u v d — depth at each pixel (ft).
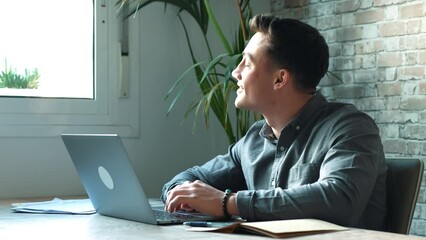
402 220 6.01
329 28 10.94
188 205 5.65
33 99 9.92
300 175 5.99
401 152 9.89
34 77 10.08
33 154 9.90
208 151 11.46
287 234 4.43
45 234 4.81
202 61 11.38
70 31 10.37
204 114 10.32
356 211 5.36
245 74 6.47
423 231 9.62
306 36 6.33
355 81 10.54
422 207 9.64
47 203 7.11
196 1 10.91
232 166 7.20
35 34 10.11
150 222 5.32
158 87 11.00
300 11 11.46
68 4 10.36
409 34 9.76
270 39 6.32
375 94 10.25
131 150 10.77
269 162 6.61
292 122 6.26
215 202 5.44
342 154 5.60
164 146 11.05
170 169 11.10
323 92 11.05
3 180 9.69
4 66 9.87
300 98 6.40
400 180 6.12
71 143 5.89
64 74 10.32
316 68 6.36
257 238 4.40
